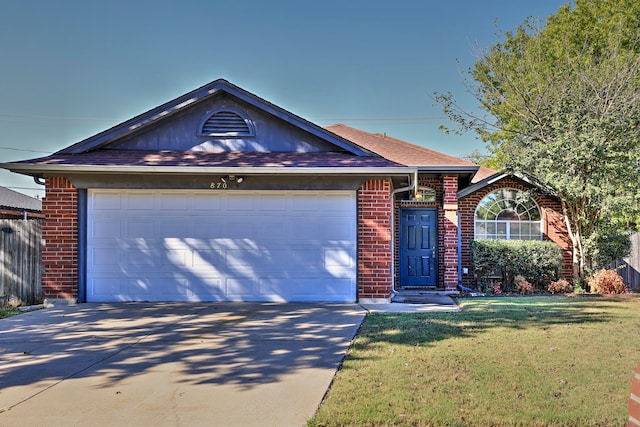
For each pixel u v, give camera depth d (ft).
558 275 42.70
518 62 56.90
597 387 14.89
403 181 37.47
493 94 58.80
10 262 33.99
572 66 50.42
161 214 33.55
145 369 17.57
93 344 21.29
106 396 14.83
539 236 46.32
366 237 33.50
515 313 28.40
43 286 32.60
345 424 12.40
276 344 21.13
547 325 24.64
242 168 31.58
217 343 21.36
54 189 32.91
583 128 39.93
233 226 33.71
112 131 35.63
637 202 37.42
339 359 18.61
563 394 14.30
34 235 34.50
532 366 17.15
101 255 33.24
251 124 36.81
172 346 20.85
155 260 33.45
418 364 17.52
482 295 39.42
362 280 33.27
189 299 33.37
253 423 12.75
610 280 40.57
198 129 36.63
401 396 14.24
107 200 33.37
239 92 36.04
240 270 33.55
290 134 36.88
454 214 42.37
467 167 40.40
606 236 42.09
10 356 19.45
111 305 31.68
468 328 23.97
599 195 38.65
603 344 20.38
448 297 37.50
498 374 16.21
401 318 27.04
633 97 43.80
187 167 31.45
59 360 18.84
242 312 29.07
